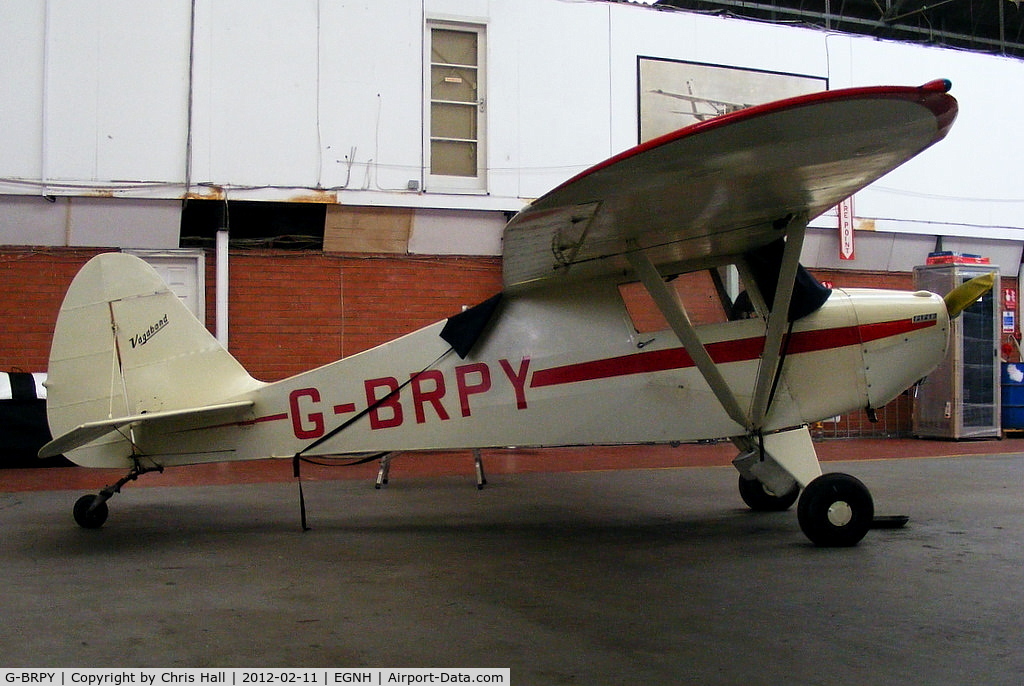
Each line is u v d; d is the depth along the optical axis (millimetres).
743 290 5996
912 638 3648
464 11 11461
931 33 17109
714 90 12531
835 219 13016
